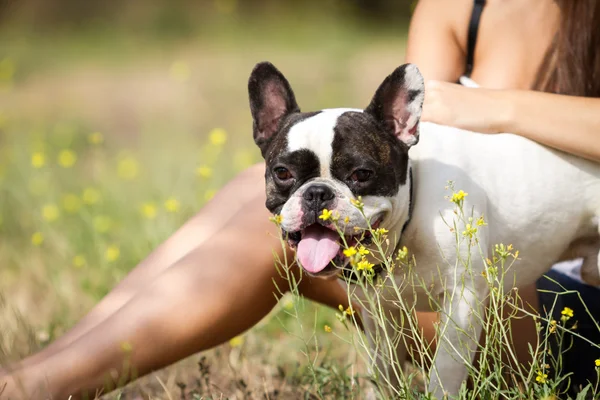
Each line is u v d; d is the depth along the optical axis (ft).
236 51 56.70
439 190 10.66
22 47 58.34
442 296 10.84
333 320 15.29
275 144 10.71
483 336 12.14
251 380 12.75
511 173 11.13
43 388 10.85
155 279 11.82
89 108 40.29
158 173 24.29
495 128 11.21
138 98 42.24
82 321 12.00
